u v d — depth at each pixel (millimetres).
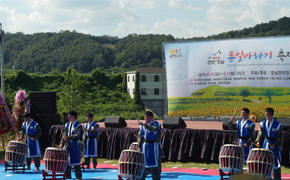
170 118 11719
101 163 11609
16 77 57750
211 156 10828
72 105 45281
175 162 11281
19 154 9258
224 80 15312
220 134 10781
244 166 10484
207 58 15516
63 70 138500
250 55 15000
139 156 6926
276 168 7227
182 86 15828
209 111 15539
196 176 8781
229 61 15258
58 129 13078
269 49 14766
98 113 55188
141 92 61781
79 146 8102
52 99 13492
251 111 15016
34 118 13586
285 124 10109
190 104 15773
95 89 61688
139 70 62156
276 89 14734
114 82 64375
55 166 7605
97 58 141125
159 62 140875
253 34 122500
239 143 7828
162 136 11461
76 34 168875
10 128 13609
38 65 142250
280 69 14656
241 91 15148
